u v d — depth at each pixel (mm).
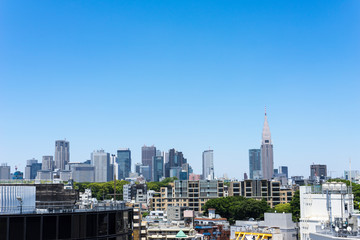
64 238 48438
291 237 172625
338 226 67188
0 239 45312
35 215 47031
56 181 131625
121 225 55688
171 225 198750
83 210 52750
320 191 141125
